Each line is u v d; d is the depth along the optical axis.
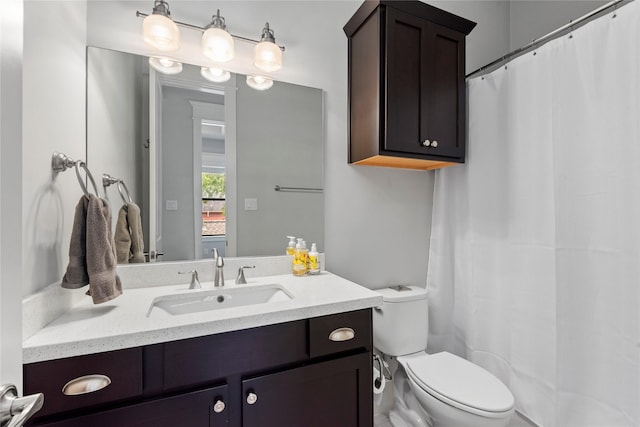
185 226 1.36
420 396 1.30
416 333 1.60
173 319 0.87
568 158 1.31
